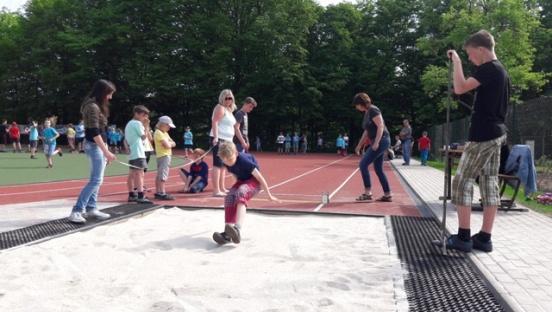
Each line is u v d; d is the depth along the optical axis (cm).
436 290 393
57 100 4941
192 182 1062
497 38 3023
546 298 368
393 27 4916
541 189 1162
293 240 572
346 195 1051
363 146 969
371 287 397
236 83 4731
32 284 398
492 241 571
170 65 4656
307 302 360
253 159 595
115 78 4838
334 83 4688
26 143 4488
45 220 689
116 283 404
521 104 1565
